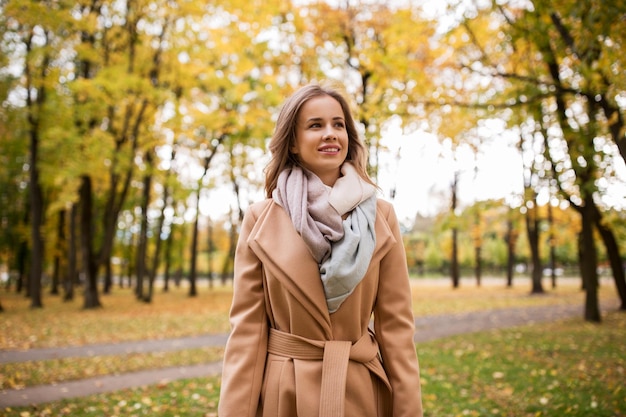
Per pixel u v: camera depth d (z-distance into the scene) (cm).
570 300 1778
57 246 2453
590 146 777
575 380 527
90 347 821
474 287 3041
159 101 1307
